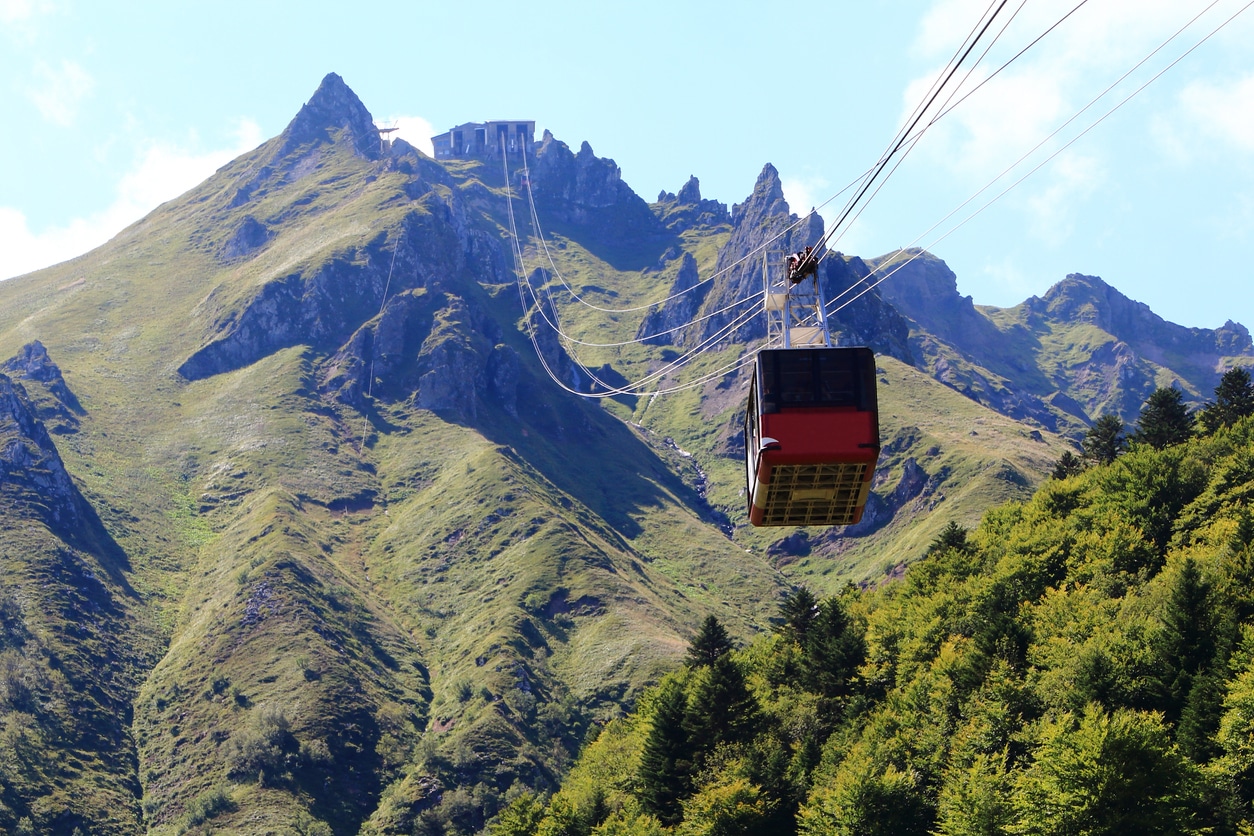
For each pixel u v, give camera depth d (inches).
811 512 1913.1
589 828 4724.4
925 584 5457.7
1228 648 3550.7
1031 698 3789.4
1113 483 5354.3
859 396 1834.4
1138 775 3006.9
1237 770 3129.9
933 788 3722.9
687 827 4151.1
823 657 4950.8
